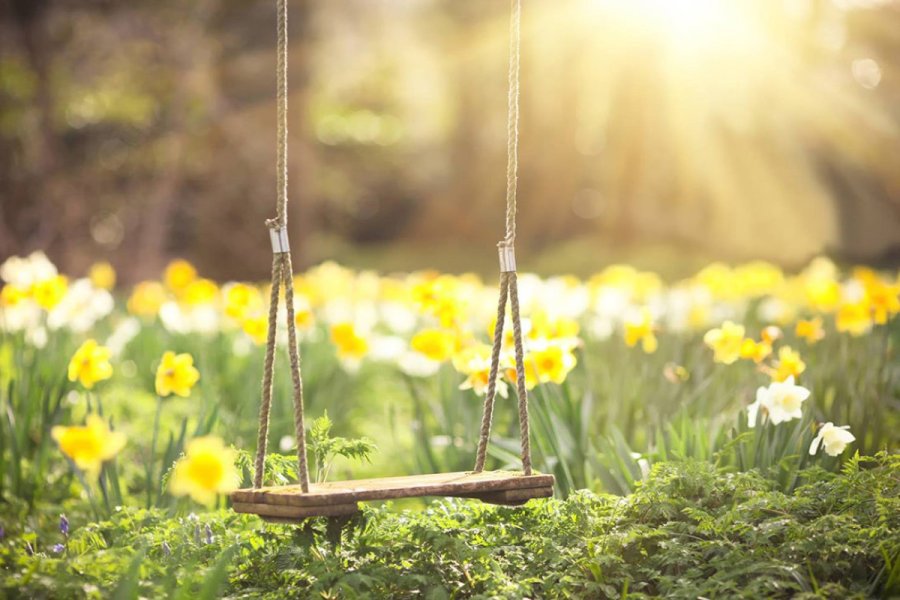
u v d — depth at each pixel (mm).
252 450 5422
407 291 9336
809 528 3314
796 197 27750
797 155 28078
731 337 4930
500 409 5754
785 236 27500
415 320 9367
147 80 17500
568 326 4957
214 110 17547
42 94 16734
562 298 8406
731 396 5371
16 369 5930
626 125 29406
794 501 3506
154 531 3641
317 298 9727
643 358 6148
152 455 4457
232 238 17828
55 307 6383
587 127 30781
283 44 3334
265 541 3557
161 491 4039
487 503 3672
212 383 6887
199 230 17766
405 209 33375
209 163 17797
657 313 8719
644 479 3793
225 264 17828
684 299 9086
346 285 10039
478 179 32094
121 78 17406
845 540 3387
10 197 16594
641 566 3494
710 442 4281
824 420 4770
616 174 29531
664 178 29359
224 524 3789
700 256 27031
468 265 27469
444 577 3369
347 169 31391
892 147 27281
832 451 3861
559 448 4340
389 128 32500
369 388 7973
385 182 33312
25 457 5547
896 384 5969
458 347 4957
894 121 27359
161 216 17422
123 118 17578
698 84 28500
